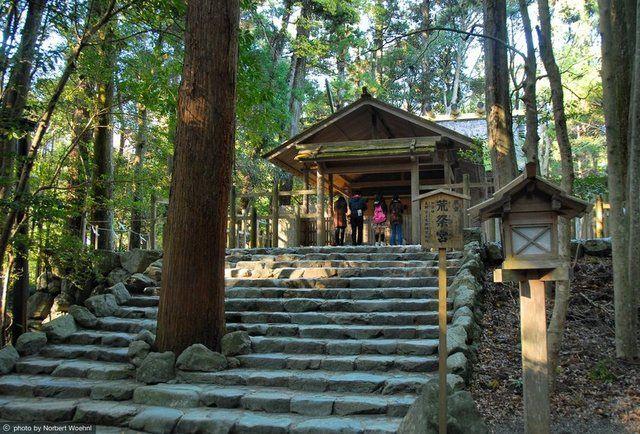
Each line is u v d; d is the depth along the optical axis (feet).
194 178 20.68
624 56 25.98
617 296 19.60
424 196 13.23
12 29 23.66
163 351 20.16
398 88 93.40
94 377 19.83
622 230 19.63
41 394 18.69
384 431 14.30
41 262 32.07
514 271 12.79
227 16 21.26
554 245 12.48
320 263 29.30
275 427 14.99
